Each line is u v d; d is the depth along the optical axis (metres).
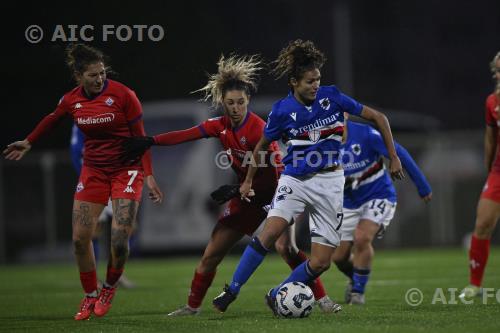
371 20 133.75
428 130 100.69
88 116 25.91
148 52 82.50
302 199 24.97
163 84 85.62
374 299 31.97
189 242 79.44
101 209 26.45
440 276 43.12
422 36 137.00
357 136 31.48
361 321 23.58
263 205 26.23
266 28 104.88
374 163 31.67
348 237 31.64
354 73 130.62
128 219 25.92
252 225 26.38
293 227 26.95
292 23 110.00
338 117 24.89
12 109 95.06
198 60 86.75
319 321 23.83
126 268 62.12
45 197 78.19
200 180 79.69
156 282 46.28
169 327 23.47
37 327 24.94
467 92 138.50
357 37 132.00
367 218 31.16
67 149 92.12
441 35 138.50
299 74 24.14
